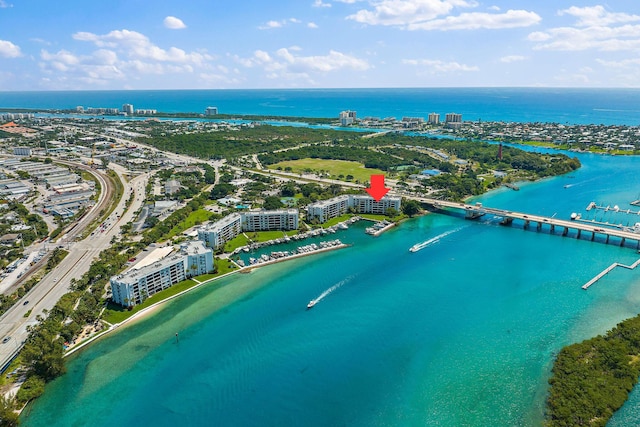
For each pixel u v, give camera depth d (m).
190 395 196.00
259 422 181.00
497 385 199.50
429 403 189.88
